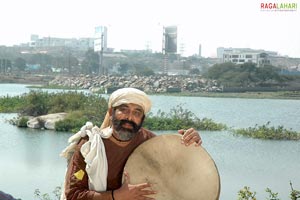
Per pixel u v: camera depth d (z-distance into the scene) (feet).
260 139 72.23
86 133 10.50
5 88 248.93
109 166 10.48
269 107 157.79
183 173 10.60
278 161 51.16
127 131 10.41
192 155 10.66
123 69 396.57
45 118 80.07
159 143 10.73
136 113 10.44
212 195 10.33
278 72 259.39
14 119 86.99
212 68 253.03
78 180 10.23
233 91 238.48
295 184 39.27
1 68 391.86
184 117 90.02
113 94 10.54
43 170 41.39
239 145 64.34
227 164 48.73
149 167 10.59
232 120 110.11
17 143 59.98
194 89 238.07
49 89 248.11
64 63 411.75
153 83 241.14
